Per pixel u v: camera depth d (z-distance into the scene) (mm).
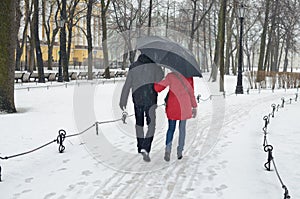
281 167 7004
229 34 50094
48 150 8117
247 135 10047
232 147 8594
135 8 41375
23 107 15352
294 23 40531
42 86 25578
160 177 6340
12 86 13891
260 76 29984
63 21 31344
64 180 6117
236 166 7035
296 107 17062
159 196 5418
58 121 11977
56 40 63781
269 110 15766
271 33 38625
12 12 13664
